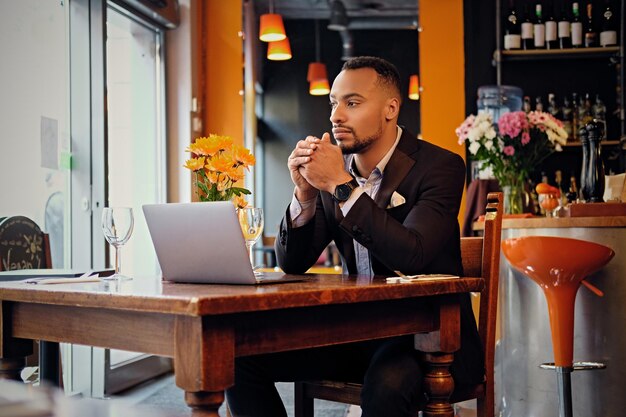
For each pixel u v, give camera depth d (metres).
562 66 5.98
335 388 2.15
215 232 1.62
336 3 6.17
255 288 1.53
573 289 2.95
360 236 1.96
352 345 2.11
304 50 6.17
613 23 5.88
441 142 5.97
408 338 1.97
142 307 1.35
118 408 0.99
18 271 2.28
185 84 5.59
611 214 3.20
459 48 5.98
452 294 1.82
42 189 4.10
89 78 4.45
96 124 4.44
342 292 1.50
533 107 6.02
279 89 6.16
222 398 1.34
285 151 6.15
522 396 3.36
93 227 4.42
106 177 4.44
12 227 2.76
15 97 3.86
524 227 3.33
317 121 6.17
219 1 6.02
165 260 1.76
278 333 1.45
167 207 1.69
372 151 2.23
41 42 4.10
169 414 0.99
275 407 2.14
